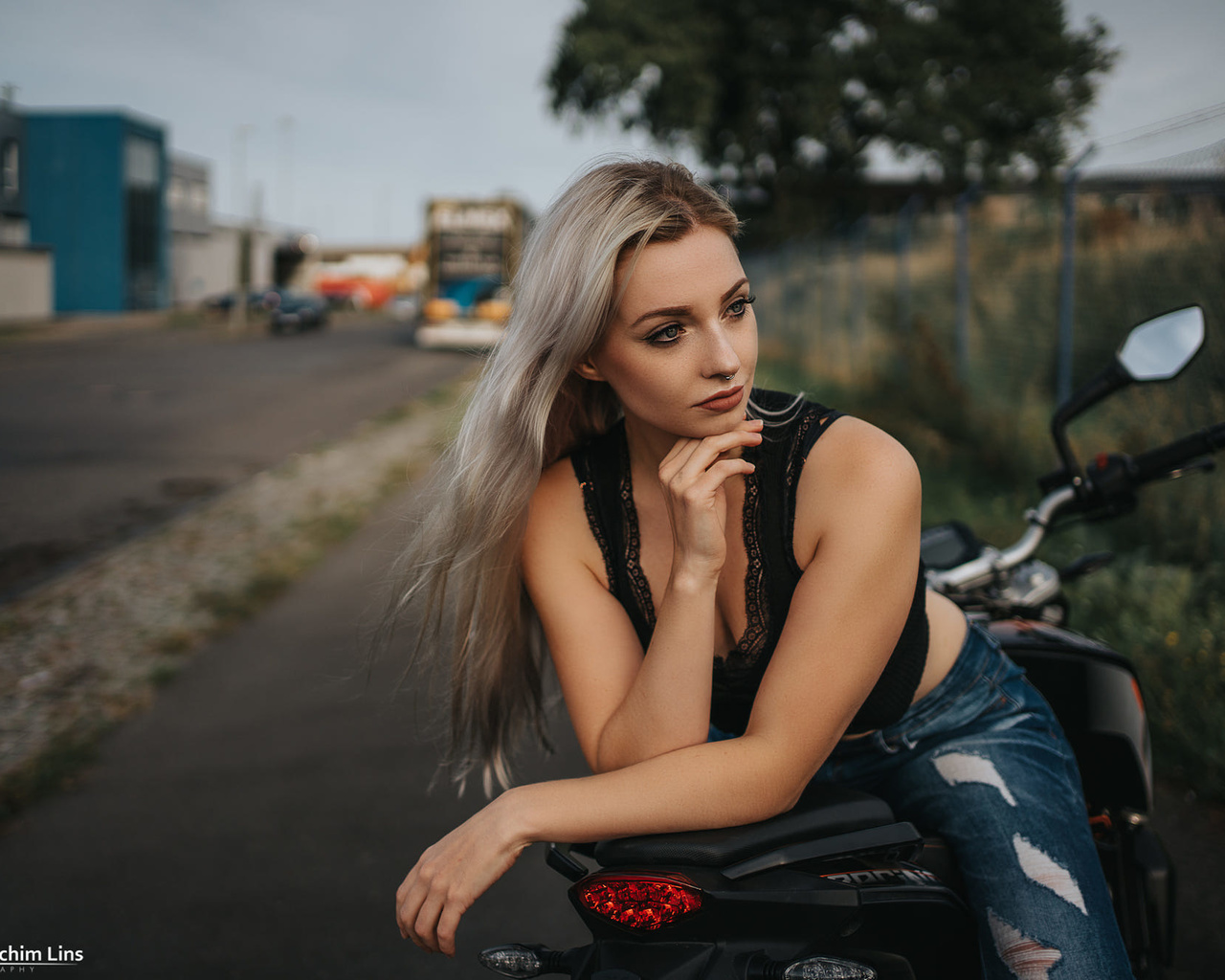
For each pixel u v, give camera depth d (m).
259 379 18.56
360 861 2.64
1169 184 5.40
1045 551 4.44
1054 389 6.98
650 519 1.21
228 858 2.66
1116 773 1.63
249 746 3.41
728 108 27.03
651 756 1.07
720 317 1.03
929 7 24.91
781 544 1.12
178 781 3.15
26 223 45.72
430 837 2.76
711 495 1.04
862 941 1.14
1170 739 2.83
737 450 1.13
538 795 1.04
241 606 4.99
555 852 1.09
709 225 1.03
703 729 1.06
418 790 3.06
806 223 27.00
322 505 7.57
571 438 1.29
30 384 17.25
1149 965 1.66
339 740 3.44
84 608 5.11
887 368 9.98
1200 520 4.05
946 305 9.66
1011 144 25.08
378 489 8.12
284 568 5.72
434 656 1.40
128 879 2.56
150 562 5.99
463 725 1.40
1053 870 1.24
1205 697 2.89
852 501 1.07
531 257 1.10
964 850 1.29
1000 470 6.20
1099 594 3.68
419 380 18.36
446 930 1.03
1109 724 1.59
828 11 24.95
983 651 1.41
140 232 47.94
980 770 1.31
